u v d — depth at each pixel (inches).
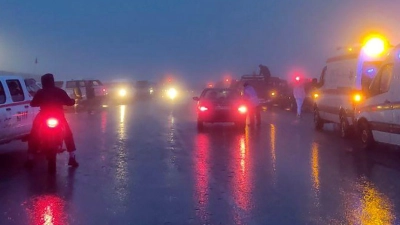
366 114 604.4
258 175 454.3
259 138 738.8
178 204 353.7
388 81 557.6
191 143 681.6
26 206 353.1
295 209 336.8
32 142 486.9
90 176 457.7
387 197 369.4
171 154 583.2
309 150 610.9
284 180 432.1
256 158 550.6
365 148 615.2
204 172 470.6
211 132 823.7
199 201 361.7
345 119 712.4
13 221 316.2
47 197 379.2
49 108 467.2
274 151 603.2
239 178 441.4
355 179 435.5
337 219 312.5
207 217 320.5
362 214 323.6
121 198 373.7
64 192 395.2
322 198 367.2
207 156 566.3
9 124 527.8
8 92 535.2
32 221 316.2
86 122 1029.8
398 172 466.9
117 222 312.5
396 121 532.7
